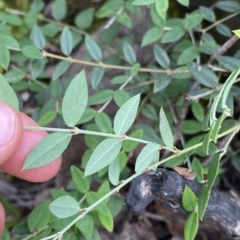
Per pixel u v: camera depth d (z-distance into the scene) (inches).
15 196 9.9
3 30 8.5
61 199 5.9
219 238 8.2
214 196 6.4
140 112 9.2
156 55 8.0
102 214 6.7
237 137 9.1
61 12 9.6
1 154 6.1
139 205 6.3
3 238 6.6
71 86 5.4
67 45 7.8
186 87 8.4
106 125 7.4
